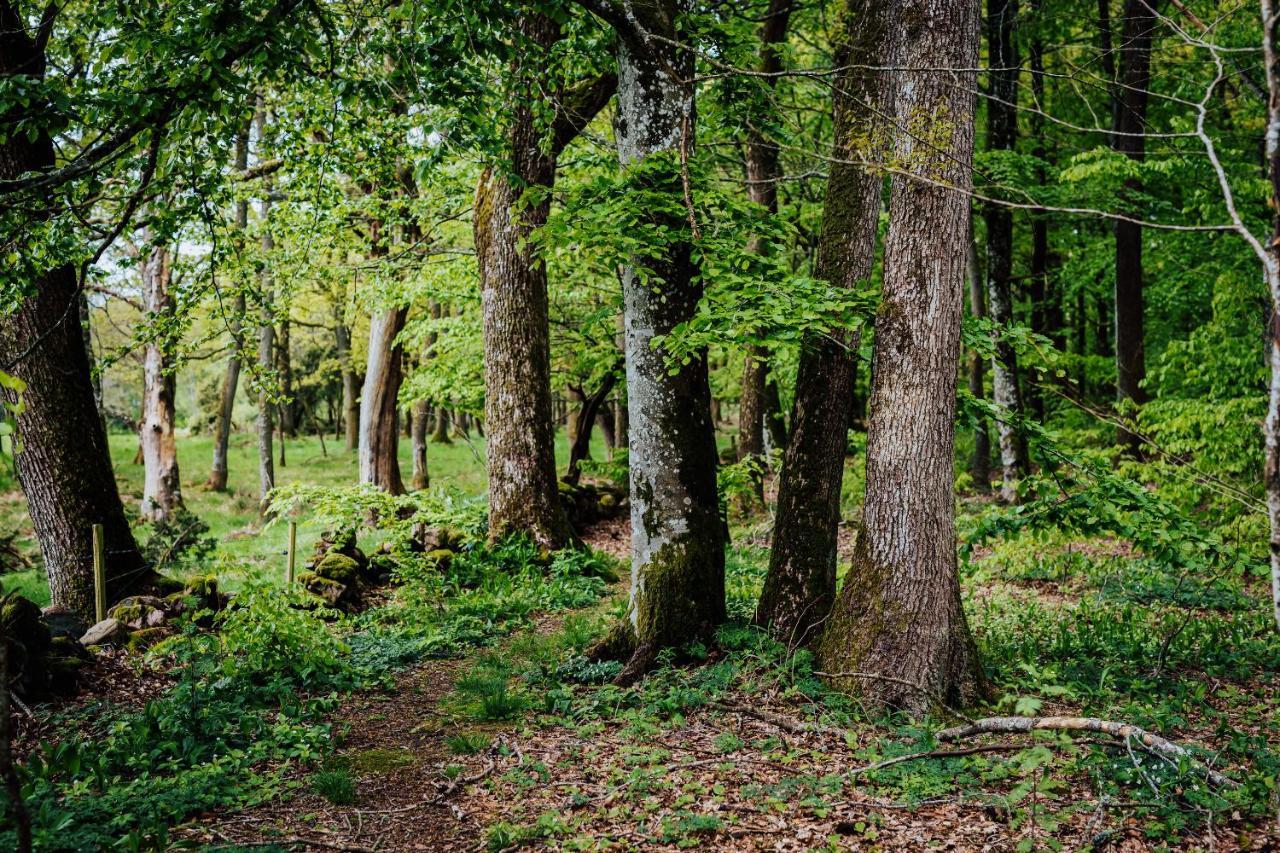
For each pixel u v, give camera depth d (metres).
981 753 5.23
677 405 7.47
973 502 16.95
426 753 5.91
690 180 6.80
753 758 5.33
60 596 9.15
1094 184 13.17
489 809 4.92
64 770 5.00
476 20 6.88
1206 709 6.11
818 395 7.23
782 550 7.37
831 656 6.40
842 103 7.20
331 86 7.16
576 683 7.23
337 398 45.19
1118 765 4.82
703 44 8.30
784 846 4.21
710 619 7.48
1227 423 9.55
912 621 6.07
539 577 11.57
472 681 7.38
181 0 6.42
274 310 12.36
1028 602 9.77
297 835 4.59
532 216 12.20
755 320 6.00
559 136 11.96
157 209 7.39
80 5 9.60
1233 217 2.89
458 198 14.22
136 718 5.93
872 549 6.28
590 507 17.66
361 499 11.82
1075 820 4.38
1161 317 18.09
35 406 8.95
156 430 19.92
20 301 7.25
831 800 4.64
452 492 13.87
